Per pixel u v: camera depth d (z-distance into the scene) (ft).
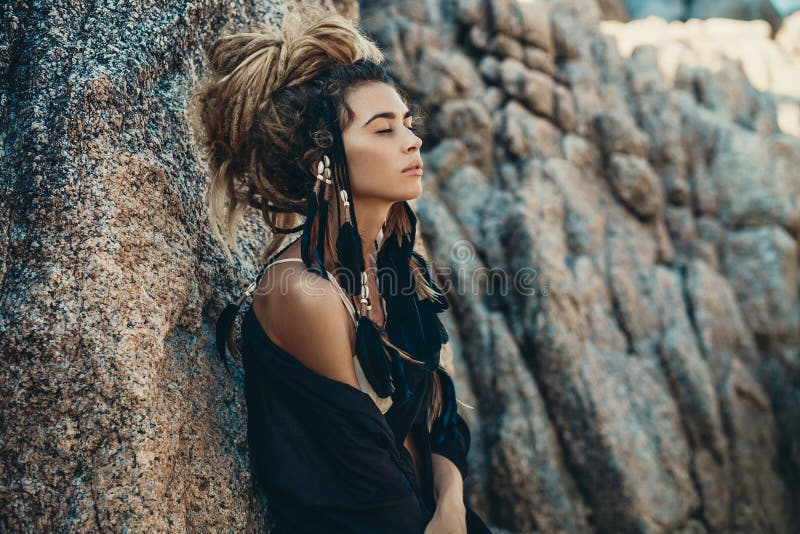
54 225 5.32
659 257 20.20
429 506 6.43
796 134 23.12
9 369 5.07
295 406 5.65
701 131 21.75
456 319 17.97
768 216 21.12
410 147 5.65
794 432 19.60
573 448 16.96
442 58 20.15
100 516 5.00
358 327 5.55
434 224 18.42
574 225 18.71
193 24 6.77
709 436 17.94
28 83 5.72
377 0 21.79
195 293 6.10
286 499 5.66
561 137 20.18
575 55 21.27
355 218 5.56
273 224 6.36
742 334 19.63
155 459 5.17
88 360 5.12
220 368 6.25
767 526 18.15
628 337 18.30
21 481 5.01
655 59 22.68
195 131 6.68
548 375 17.24
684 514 17.08
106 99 5.72
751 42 25.25
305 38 5.76
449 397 6.98
